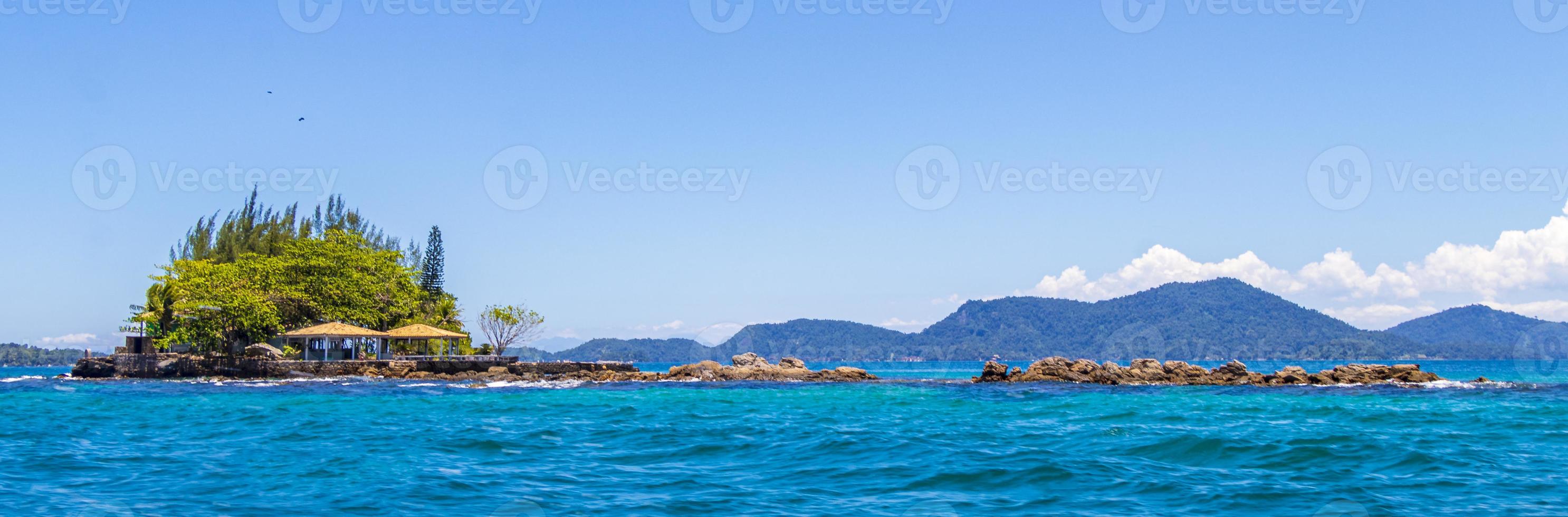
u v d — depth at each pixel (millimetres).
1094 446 23281
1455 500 15711
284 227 95062
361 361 70312
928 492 16797
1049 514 14750
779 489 17109
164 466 19797
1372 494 16297
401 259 101312
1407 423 30562
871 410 37469
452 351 92188
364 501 15820
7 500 15727
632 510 15195
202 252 93438
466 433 26922
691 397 45688
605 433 27125
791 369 68938
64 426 28906
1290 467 19312
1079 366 64812
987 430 28047
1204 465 19656
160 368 69062
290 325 79625
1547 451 21875
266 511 14930
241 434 26688
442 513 14828
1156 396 47531
